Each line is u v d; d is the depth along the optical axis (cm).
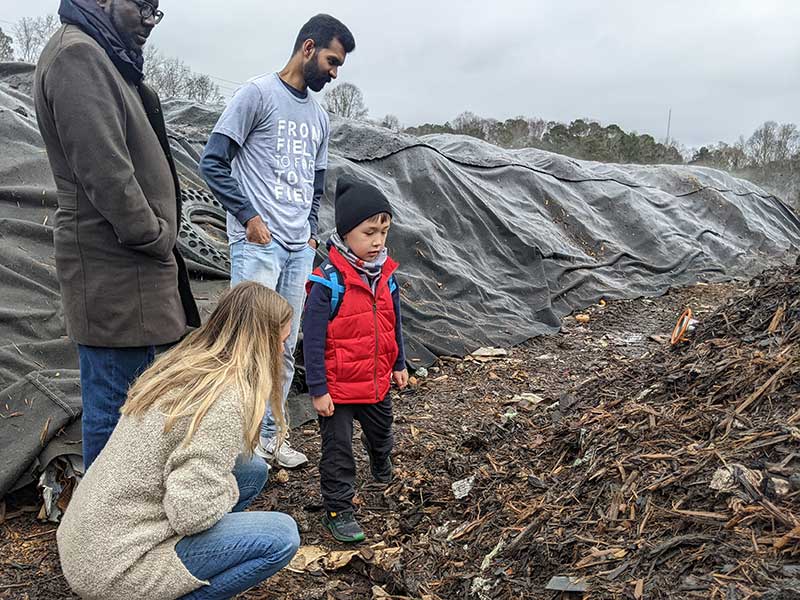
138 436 202
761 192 1341
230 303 222
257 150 360
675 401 306
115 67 270
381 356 322
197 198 578
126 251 276
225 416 203
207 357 215
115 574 199
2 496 335
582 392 407
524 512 285
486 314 682
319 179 398
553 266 807
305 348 311
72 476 342
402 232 696
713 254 1055
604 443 296
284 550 224
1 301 398
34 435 343
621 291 840
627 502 248
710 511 222
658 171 1247
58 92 248
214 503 204
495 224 806
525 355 629
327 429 321
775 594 178
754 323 348
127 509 201
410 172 789
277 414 237
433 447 420
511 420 411
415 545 306
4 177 465
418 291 657
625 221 1009
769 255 1130
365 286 311
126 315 277
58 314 403
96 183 254
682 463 251
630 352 648
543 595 228
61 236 272
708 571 197
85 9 262
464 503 331
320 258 598
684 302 845
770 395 269
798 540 193
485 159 968
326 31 353
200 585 209
